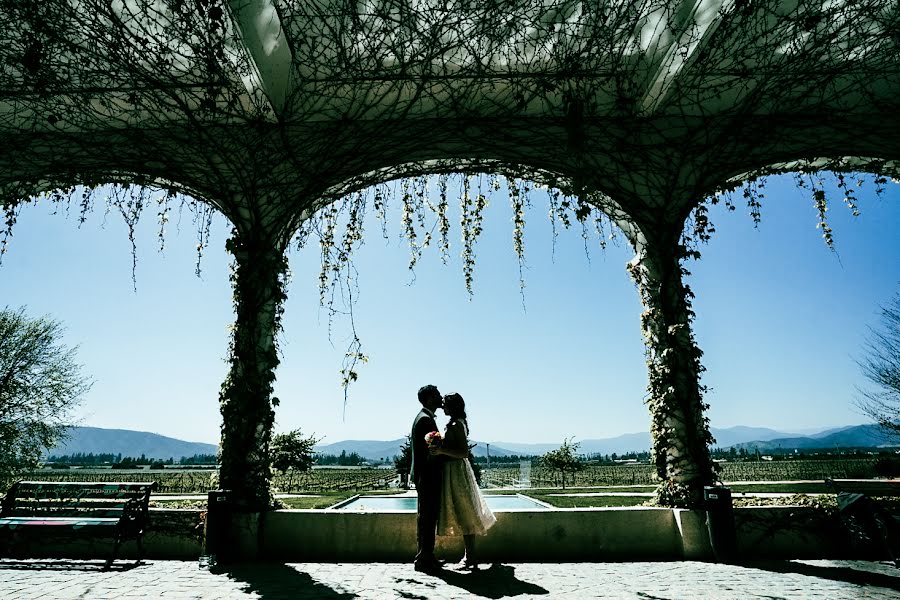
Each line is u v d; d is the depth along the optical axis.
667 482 4.53
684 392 4.52
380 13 4.09
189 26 3.96
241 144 5.20
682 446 4.48
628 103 4.98
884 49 4.71
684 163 5.12
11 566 3.99
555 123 5.19
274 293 4.81
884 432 16.72
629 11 4.06
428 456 4.02
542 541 4.38
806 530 4.35
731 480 27.20
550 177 5.18
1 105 5.24
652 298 4.79
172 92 4.74
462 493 3.94
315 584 3.48
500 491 20.92
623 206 5.01
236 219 5.02
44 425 14.41
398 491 22.25
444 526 3.91
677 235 4.89
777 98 5.06
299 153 5.19
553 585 3.43
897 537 4.02
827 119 5.12
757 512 4.41
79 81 4.83
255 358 4.62
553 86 4.81
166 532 4.42
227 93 5.13
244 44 4.25
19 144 5.23
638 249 5.03
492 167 5.18
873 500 4.10
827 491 5.12
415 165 5.24
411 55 4.56
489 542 4.38
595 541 4.38
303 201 5.06
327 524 4.43
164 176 5.12
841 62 4.87
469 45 4.56
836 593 3.19
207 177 5.12
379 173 5.27
